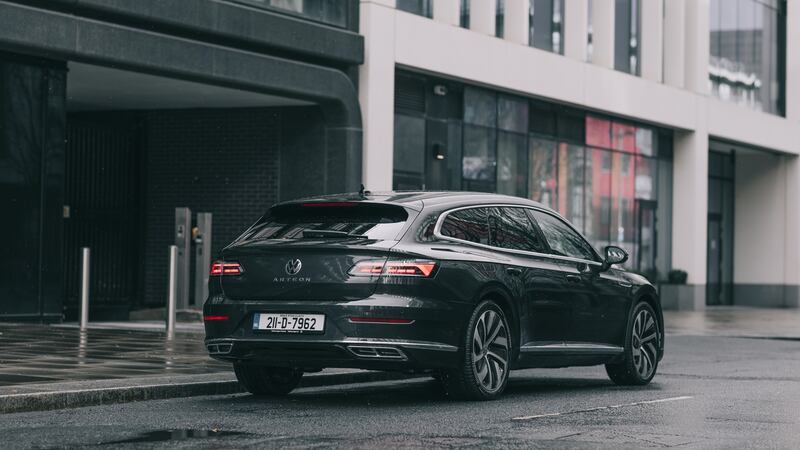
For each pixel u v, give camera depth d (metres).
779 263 40.50
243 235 10.09
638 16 32.78
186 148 23.19
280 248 9.60
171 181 23.23
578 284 11.13
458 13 25.20
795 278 40.34
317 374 11.45
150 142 23.41
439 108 25.09
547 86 27.86
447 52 24.62
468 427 8.18
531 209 11.12
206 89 20.77
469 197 10.41
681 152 34.78
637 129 32.81
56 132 18.08
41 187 17.86
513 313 10.29
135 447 7.09
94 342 14.43
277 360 9.55
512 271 10.33
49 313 18.03
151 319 21.36
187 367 11.66
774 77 39.84
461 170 25.70
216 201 22.95
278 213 10.20
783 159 40.72
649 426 8.31
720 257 40.28
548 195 28.80
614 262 11.56
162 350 13.54
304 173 22.38
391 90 23.09
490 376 10.03
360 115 22.41
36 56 17.73
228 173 22.89
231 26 20.12
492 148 26.67
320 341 9.31
